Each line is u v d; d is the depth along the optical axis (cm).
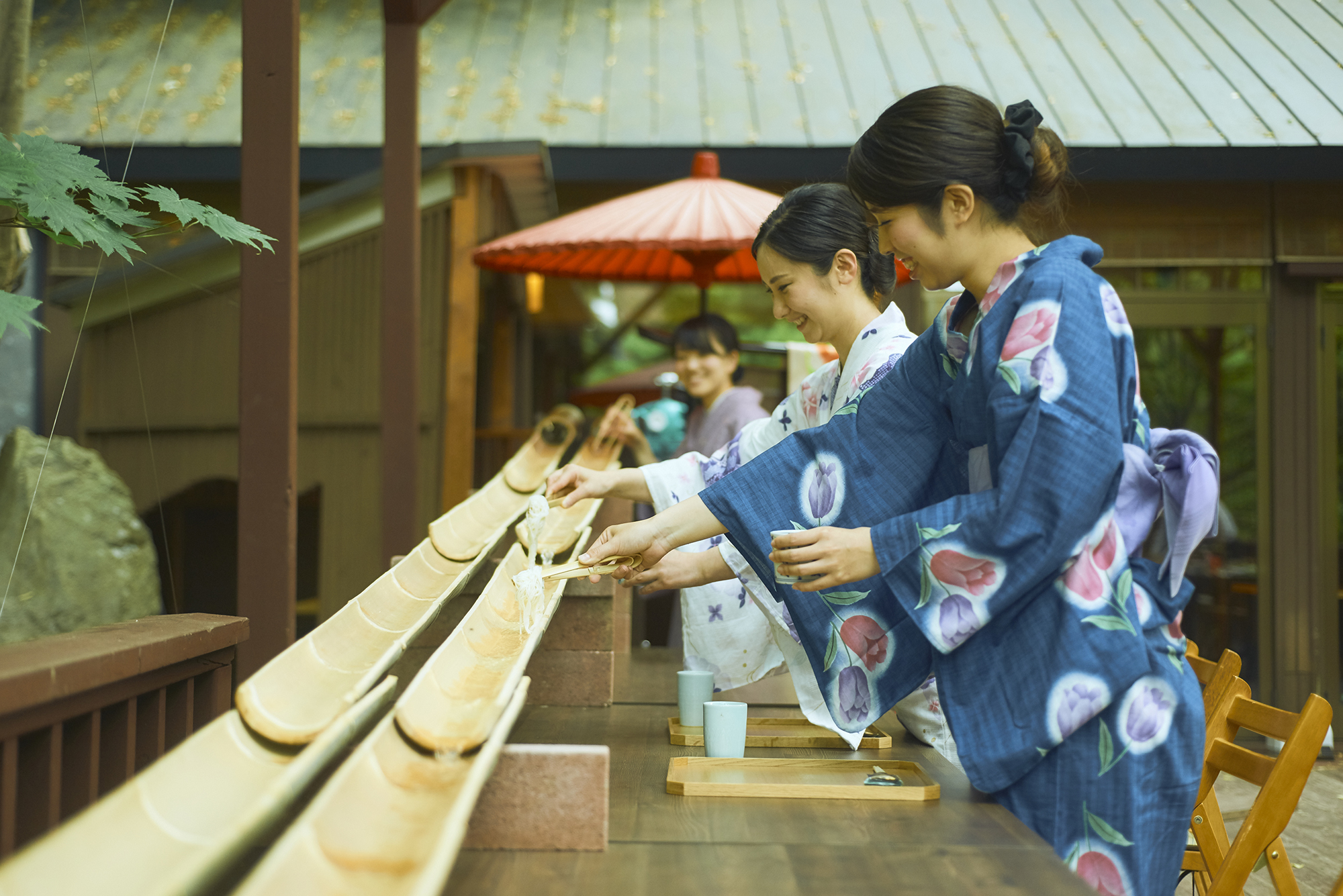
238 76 653
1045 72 646
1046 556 128
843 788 142
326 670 125
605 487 218
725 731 164
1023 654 135
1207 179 584
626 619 303
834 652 156
